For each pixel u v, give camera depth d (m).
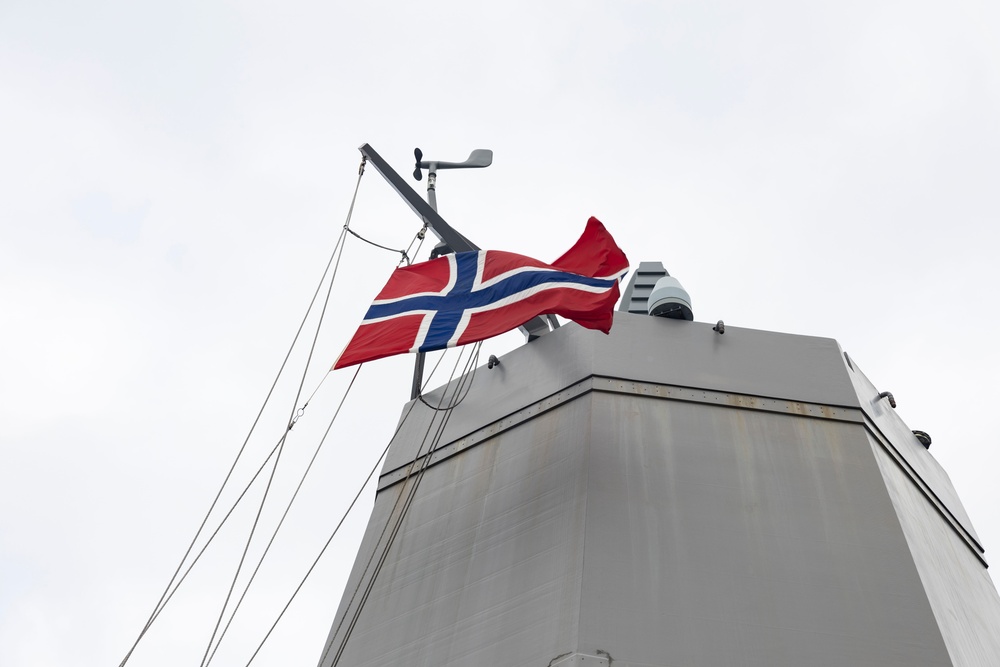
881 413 14.77
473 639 11.42
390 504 14.59
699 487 12.38
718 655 10.46
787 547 11.70
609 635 10.56
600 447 12.88
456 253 15.35
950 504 15.09
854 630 10.80
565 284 13.77
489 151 18.41
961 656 11.06
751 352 14.62
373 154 16.89
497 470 13.73
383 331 14.00
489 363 15.71
